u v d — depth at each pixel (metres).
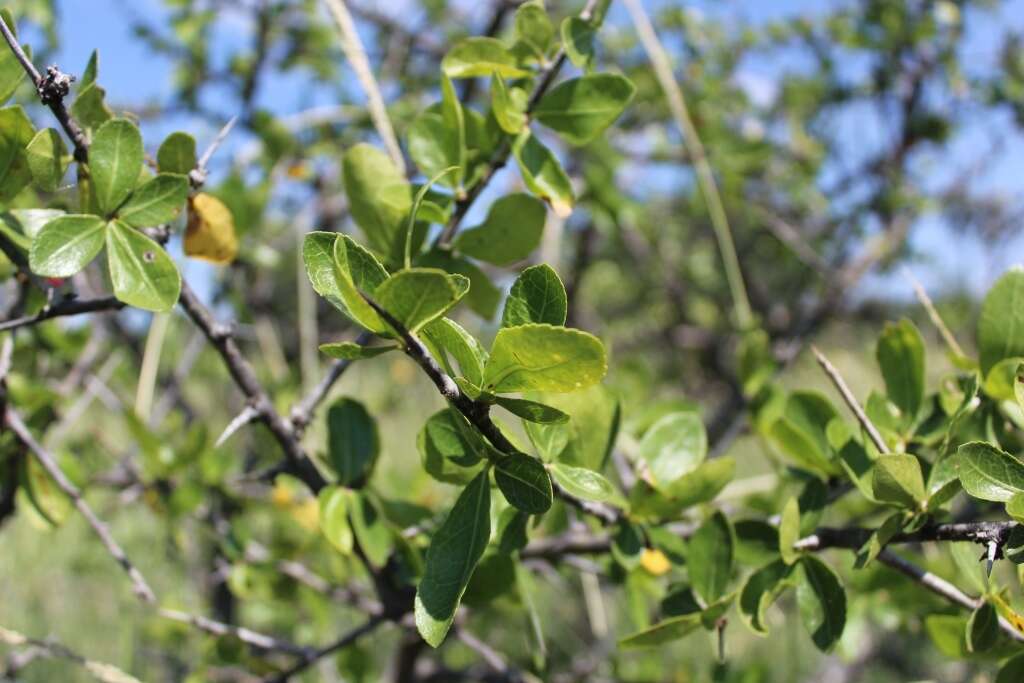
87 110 0.45
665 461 0.48
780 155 1.22
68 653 0.48
